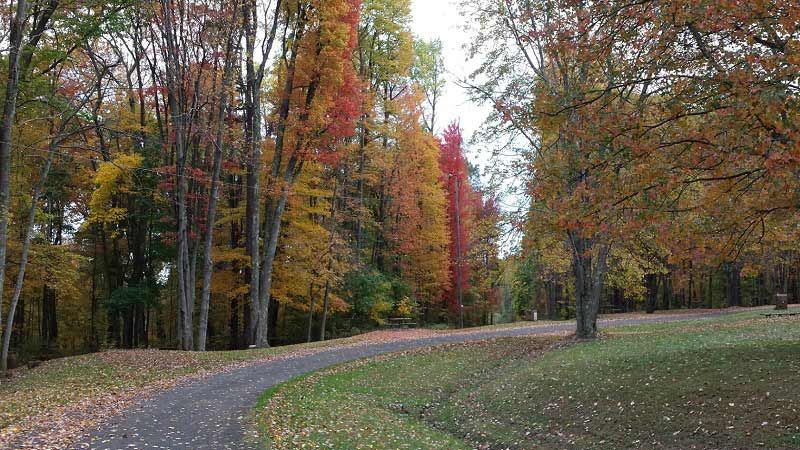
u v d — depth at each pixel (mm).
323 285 30734
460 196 41062
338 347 23078
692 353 13000
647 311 39750
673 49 8734
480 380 16531
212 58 23594
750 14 7297
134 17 22578
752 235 9727
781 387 9453
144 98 30391
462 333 27172
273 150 28609
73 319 40188
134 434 10141
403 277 38469
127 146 30906
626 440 9695
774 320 21859
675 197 9609
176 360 19734
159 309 36844
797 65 6695
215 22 22469
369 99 30766
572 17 10172
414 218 36844
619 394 11531
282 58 27828
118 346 34375
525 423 11805
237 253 27438
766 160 6652
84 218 33219
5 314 29469
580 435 10477
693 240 8984
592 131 9117
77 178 29469
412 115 35375
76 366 18953
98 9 19609
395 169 35688
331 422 11562
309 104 25484
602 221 9008
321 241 29438
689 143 8211
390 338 25922
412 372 17766
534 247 19672
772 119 6496
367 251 37406
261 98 29828
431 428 12547
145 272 33812
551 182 10414
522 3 19469
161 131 26328
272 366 18719
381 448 9914
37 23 19562
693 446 8773
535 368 15625
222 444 9484
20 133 22469
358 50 33375
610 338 20078
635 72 8875
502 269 26047
